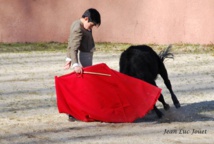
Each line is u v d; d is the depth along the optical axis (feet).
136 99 29.19
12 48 64.08
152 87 29.22
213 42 63.87
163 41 65.57
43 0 67.62
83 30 29.63
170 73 46.98
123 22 66.69
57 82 29.81
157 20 65.57
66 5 67.51
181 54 58.18
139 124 29.32
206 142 25.85
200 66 50.42
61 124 29.58
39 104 34.99
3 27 68.03
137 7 66.13
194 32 64.49
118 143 25.70
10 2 67.56
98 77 29.30
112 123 29.48
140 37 66.33
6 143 26.17
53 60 55.42
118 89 29.30
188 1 64.39
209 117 30.99
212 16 63.62
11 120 30.76
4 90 40.11
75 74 29.58
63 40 67.87
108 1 66.80
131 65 30.35
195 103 34.83
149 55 31.48
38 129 28.66
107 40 67.26
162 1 65.21
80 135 27.27
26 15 67.87
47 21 67.82
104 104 29.32
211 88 39.99
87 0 67.10
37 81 43.83
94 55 58.18
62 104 29.71
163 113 31.81
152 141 26.00
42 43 67.36
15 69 50.14
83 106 29.32
